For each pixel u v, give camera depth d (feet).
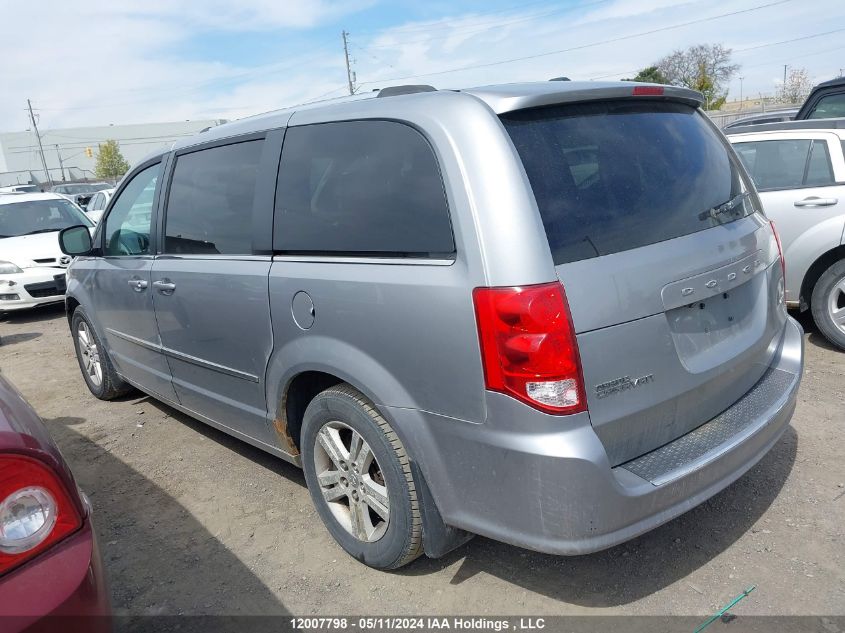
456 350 7.46
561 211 7.39
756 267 9.40
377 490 9.01
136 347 14.23
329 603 8.98
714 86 144.05
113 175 266.98
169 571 9.95
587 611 8.44
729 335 8.88
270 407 10.37
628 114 8.74
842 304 16.69
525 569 9.36
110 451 14.35
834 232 16.30
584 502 7.04
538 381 6.98
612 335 7.29
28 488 5.52
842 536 9.49
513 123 7.68
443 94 8.21
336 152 9.20
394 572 9.50
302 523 10.98
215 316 11.03
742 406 9.02
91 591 5.63
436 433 7.89
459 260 7.47
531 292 6.94
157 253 12.82
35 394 18.76
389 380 8.23
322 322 8.95
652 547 9.60
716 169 9.53
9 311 31.42
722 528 9.88
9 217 32.94
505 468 7.32
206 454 13.87
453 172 7.59
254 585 9.48
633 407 7.51
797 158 17.17
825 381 14.94
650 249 7.82
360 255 8.63
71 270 16.89
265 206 10.11
